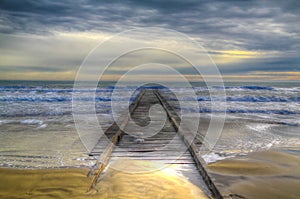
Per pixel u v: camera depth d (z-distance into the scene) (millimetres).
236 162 5316
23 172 4281
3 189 3676
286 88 26953
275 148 6457
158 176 4020
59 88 26125
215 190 3439
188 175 4211
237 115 12102
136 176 4020
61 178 3998
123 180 3859
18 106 15086
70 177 4027
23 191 3607
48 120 10219
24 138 7078
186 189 3613
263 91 25719
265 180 4418
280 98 19453
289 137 7715
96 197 3340
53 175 4133
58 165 4805
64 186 3709
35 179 3998
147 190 3516
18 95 21062
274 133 8250
